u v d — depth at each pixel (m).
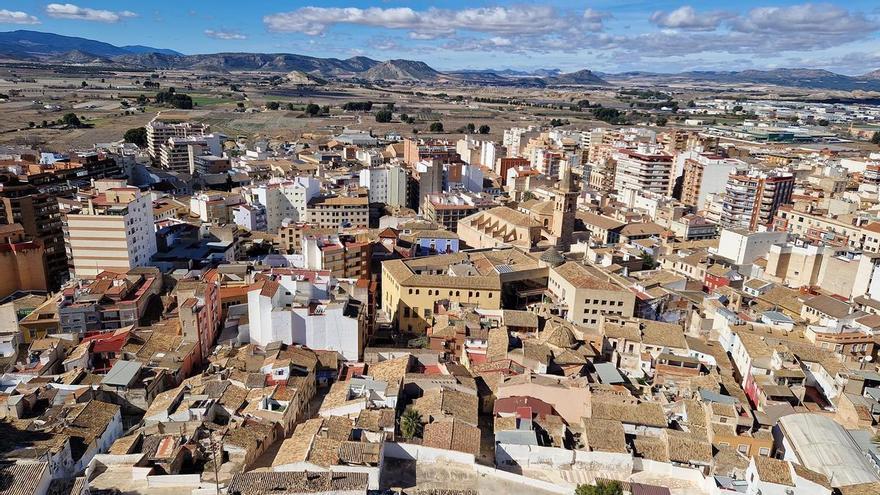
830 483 84.19
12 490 72.94
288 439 94.56
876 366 118.44
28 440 89.88
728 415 98.62
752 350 120.62
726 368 121.06
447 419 99.88
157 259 182.75
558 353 121.81
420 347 134.00
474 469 91.88
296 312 126.44
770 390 108.38
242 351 127.19
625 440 97.81
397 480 88.50
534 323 136.00
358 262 171.38
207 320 136.62
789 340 126.94
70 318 138.88
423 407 103.94
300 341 128.38
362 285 140.00
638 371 124.12
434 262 167.62
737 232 190.00
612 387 111.31
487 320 138.62
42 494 75.38
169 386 118.56
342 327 127.69
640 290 153.88
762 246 188.62
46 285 175.12
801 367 116.88
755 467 86.94
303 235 178.25
